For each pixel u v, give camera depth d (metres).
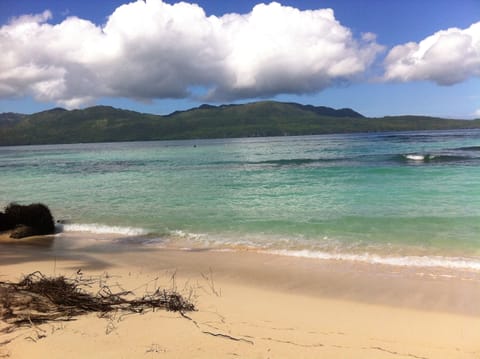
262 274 8.18
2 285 6.83
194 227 13.26
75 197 21.34
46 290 6.32
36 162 60.78
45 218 13.50
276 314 5.82
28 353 4.38
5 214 13.58
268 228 12.67
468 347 4.69
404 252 9.59
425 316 5.85
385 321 5.63
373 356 4.39
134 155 72.81
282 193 19.56
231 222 13.69
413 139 88.62
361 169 28.67
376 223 12.62
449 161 32.16
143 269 8.69
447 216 13.11
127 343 4.61
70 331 4.96
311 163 37.44
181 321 5.34
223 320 5.44
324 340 4.83
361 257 9.32
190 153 71.69
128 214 15.97
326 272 8.26
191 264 9.09
